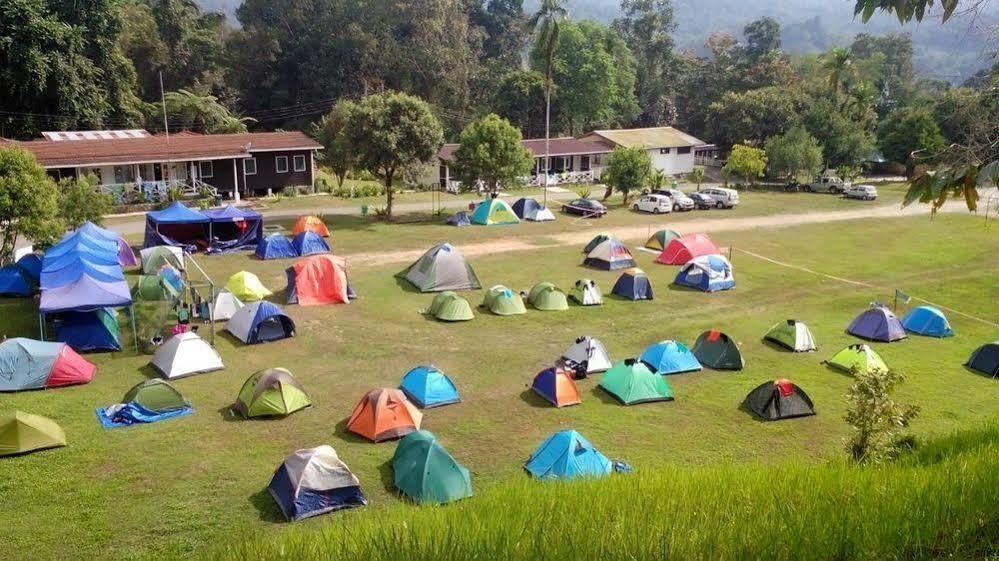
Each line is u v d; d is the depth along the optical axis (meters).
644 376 15.75
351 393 15.54
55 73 44.47
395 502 11.05
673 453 13.23
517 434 13.83
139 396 14.03
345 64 69.06
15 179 21.61
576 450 11.88
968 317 23.09
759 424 14.65
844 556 4.12
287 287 22.75
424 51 69.31
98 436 13.05
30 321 19.45
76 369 15.50
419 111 35.97
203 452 12.61
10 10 42.28
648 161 43.28
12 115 43.97
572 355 17.50
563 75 66.62
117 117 51.12
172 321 19.75
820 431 14.40
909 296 24.56
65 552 9.51
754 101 62.12
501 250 30.84
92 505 10.74
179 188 38.41
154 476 11.70
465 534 4.76
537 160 54.84
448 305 21.02
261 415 14.09
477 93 73.50
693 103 79.19
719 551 4.19
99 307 16.81
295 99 71.19
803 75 76.94
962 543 4.23
